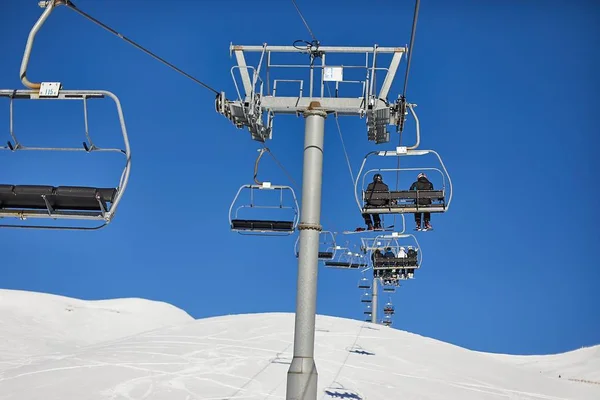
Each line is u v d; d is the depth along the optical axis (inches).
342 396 984.3
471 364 1462.8
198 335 1462.8
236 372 1097.4
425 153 462.6
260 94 406.6
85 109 291.3
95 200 288.5
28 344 2445.9
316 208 382.9
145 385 987.9
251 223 589.0
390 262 855.7
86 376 1027.3
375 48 411.2
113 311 3587.6
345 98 401.1
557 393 1317.7
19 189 288.0
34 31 285.9
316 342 1433.3
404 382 1151.6
